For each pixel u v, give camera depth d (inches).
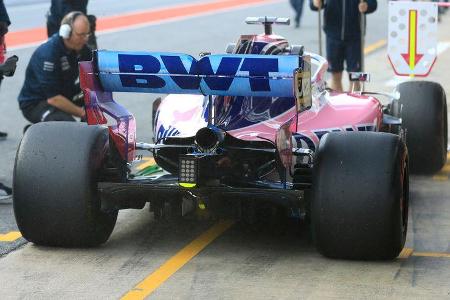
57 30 1207.6
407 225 674.2
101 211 633.6
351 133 617.6
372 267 615.2
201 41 1898.4
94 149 626.5
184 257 642.8
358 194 592.4
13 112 1227.9
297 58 580.1
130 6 2677.2
